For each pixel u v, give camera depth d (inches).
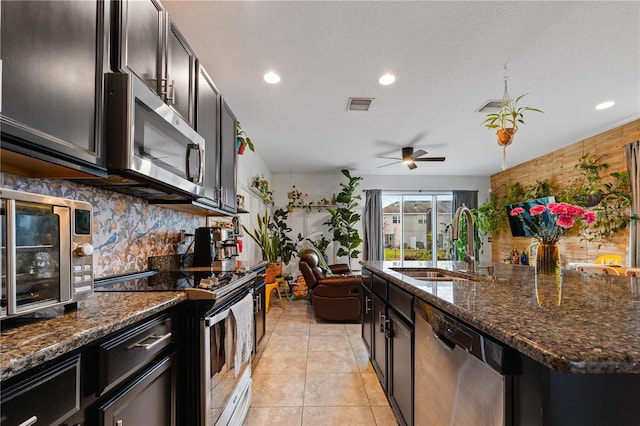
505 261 247.3
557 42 86.4
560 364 23.5
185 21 77.5
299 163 235.8
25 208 32.6
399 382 69.2
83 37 41.9
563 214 75.2
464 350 40.1
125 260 73.1
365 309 116.0
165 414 47.5
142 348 40.7
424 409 53.6
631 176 146.9
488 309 39.0
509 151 199.3
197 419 52.6
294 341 131.7
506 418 30.9
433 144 183.2
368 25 79.4
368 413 78.6
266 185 214.2
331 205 269.3
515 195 236.4
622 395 27.1
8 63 31.4
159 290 54.9
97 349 33.4
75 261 38.3
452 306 41.3
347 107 130.2
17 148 34.8
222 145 97.9
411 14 75.6
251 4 72.1
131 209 75.7
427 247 280.4
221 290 57.6
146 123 52.4
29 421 25.0
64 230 36.8
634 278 71.1
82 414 31.3
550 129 158.7
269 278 190.2
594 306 41.0
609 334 29.0
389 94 118.2
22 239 32.3
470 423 38.3
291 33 82.5
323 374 100.5
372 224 270.5
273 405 82.5
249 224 191.2
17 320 35.2
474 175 277.6
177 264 97.6
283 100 123.4
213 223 134.8
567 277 73.4
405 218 282.7
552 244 80.2
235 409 68.1
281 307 194.2
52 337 29.0
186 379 53.3
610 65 98.0
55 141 37.0
